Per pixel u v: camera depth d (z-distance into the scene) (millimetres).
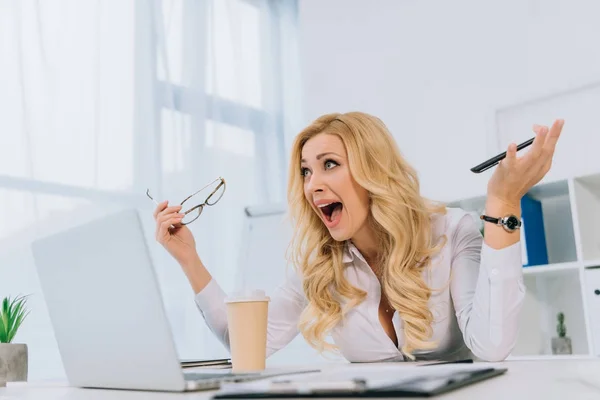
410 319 1279
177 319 2869
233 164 3314
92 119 2779
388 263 1337
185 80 3168
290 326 1530
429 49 2838
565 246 2291
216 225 3154
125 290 648
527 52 2545
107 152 2807
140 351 648
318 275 1416
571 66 2418
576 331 2238
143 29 3025
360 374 695
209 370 962
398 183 1366
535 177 1051
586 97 2361
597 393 513
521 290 1108
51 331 2496
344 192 1358
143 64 2994
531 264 2166
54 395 685
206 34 3309
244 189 3330
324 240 1440
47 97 2668
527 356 1963
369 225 1418
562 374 683
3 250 2461
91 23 2852
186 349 2869
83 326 724
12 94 2576
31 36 2672
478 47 2691
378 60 3000
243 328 957
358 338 1391
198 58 3225
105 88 2852
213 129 3256
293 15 3754
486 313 1106
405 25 2936
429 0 2871
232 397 528
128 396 624
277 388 517
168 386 631
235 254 3193
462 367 780
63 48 2746
